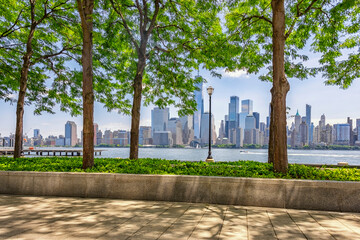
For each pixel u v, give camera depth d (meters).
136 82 13.81
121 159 13.69
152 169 9.49
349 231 5.41
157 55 16.69
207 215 6.52
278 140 9.08
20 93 14.89
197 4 14.22
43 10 15.96
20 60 17.67
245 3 13.69
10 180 9.02
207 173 8.92
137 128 13.77
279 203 7.38
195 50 15.46
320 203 7.16
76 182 8.62
